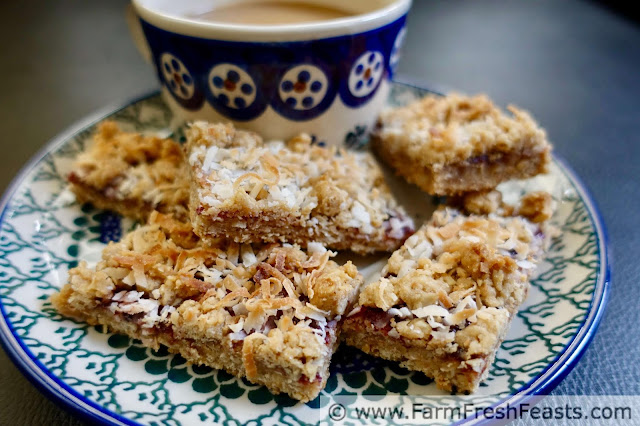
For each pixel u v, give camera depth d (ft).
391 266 0.74
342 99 0.83
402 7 0.81
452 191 0.85
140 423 0.61
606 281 0.74
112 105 1.00
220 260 0.73
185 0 0.89
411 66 1.31
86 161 0.86
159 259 0.73
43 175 0.88
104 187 0.84
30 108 1.14
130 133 0.93
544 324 0.72
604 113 1.15
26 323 0.70
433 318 0.68
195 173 0.76
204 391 0.66
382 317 0.69
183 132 0.89
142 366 0.68
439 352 0.67
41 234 0.81
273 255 0.74
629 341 0.75
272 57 0.77
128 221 0.85
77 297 0.70
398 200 0.88
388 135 0.88
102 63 1.29
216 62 0.78
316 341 0.66
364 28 0.78
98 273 0.70
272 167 0.77
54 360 0.66
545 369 0.66
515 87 1.23
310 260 0.74
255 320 0.67
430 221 0.82
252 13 0.92
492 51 1.37
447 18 1.56
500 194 0.85
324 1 0.93
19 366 0.65
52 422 0.67
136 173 0.85
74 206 0.86
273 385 0.67
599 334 0.76
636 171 1.00
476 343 0.66
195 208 0.75
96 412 0.62
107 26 1.45
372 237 0.78
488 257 0.72
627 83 1.25
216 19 0.89
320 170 0.80
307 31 0.75
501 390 0.65
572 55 1.35
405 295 0.70
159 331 0.69
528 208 0.82
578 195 0.85
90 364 0.67
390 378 0.69
